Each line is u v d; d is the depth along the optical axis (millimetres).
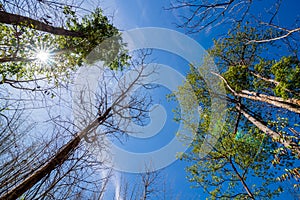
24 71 6059
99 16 7898
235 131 9695
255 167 8727
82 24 7980
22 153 3330
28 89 4793
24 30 5125
